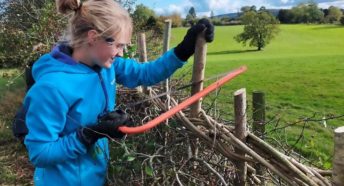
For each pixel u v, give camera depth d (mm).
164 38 3633
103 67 1965
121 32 1891
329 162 4082
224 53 45188
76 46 1904
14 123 1958
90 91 1940
